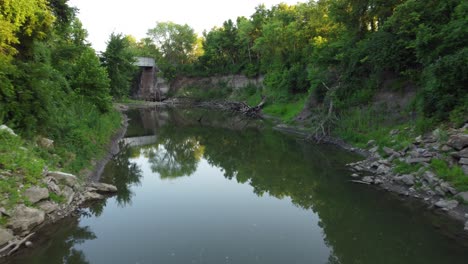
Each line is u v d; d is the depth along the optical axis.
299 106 38.75
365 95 25.84
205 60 75.19
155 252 10.05
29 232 10.59
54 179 12.80
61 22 25.11
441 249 9.84
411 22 21.41
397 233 11.05
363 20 30.22
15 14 15.16
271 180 17.80
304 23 46.03
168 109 63.31
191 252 10.06
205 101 68.75
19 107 14.09
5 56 14.27
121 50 42.62
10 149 12.04
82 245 10.46
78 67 27.00
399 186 14.62
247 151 25.69
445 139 14.62
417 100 20.55
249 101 55.75
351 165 19.14
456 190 12.39
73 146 17.47
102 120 27.20
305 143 26.73
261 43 52.50
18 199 10.59
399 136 18.88
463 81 15.67
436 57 17.81
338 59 30.91
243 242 10.73
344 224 12.02
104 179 17.47
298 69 43.88
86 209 13.29
